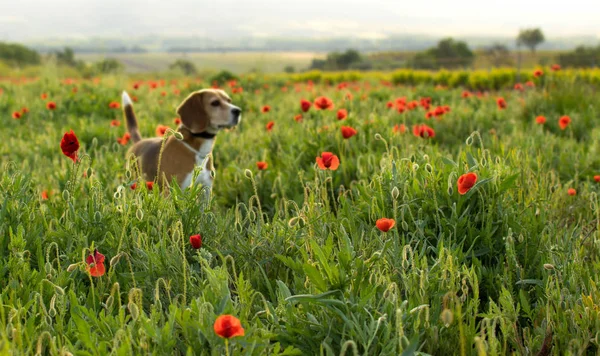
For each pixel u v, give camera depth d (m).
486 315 2.60
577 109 9.16
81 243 3.05
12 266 2.79
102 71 24.34
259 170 5.20
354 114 6.78
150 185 4.09
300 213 3.41
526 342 2.52
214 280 2.35
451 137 7.47
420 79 27.12
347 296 2.42
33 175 5.20
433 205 3.38
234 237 3.27
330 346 2.30
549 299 2.68
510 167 3.98
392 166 3.56
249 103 11.91
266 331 2.23
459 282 2.80
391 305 2.34
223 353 2.11
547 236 3.36
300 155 5.51
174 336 2.24
